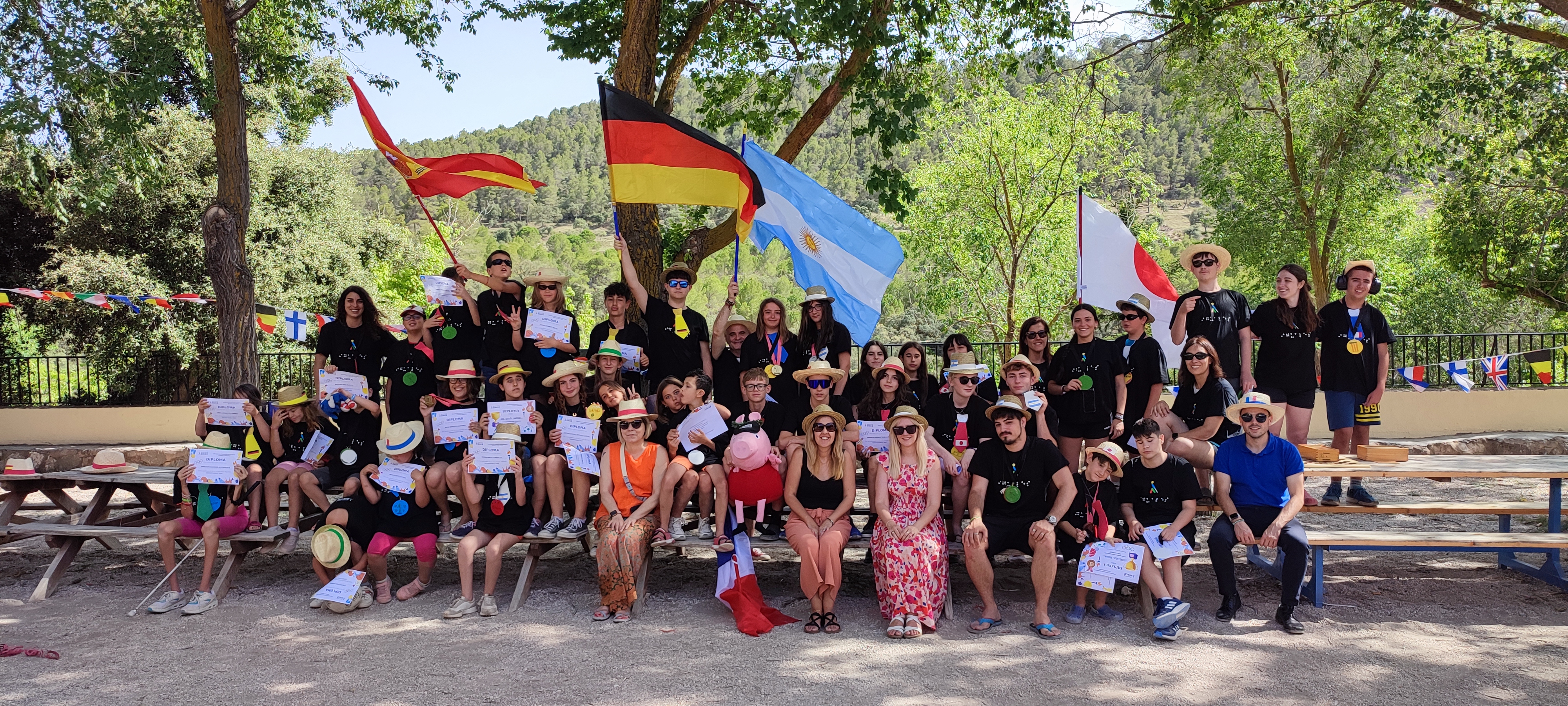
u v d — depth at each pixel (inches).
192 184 711.7
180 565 276.4
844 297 350.9
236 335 459.5
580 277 2942.9
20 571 304.5
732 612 251.8
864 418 287.4
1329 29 569.9
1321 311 305.1
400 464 271.4
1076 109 827.4
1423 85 586.2
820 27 467.5
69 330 708.7
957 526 265.6
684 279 312.3
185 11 502.9
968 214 876.0
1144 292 354.3
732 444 252.4
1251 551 295.0
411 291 974.4
